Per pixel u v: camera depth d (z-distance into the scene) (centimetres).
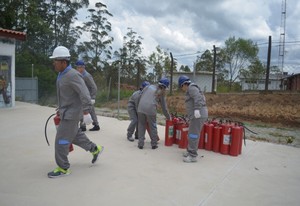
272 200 378
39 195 362
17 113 974
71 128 409
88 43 3800
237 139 560
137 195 373
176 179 434
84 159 507
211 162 522
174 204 353
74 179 416
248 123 1273
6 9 1884
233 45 4828
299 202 375
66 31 3512
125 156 537
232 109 1493
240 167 502
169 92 1964
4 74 1069
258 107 1476
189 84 525
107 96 1972
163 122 1080
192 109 514
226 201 369
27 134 674
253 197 384
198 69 4175
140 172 456
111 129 774
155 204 351
